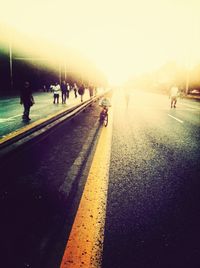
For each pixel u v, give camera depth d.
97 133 11.24
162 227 3.84
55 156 7.50
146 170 6.40
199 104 32.19
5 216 4.07
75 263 3.05
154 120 16.03
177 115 19.14
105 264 3.04
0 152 5.25
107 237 3.55
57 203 4.53
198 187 5.41
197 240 3.54
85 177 5.82
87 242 3.44
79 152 7.96
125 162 7.01
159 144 9.27
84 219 4.01
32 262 3.04
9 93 38.78
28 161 7.02
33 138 6.89
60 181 5.56
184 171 6.39
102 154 7.75
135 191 5.11
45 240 3.46
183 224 3.94
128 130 12.19
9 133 10.52
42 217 4.05
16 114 16.92
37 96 37.50
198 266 3.05
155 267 3.02
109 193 4.98
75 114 13.71
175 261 3.12
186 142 9.69
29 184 5.38
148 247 3.37
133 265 3.04
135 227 3.82
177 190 5.22
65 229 3.73
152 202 4.65
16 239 3.48
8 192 4.97
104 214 4.17
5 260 3.07
